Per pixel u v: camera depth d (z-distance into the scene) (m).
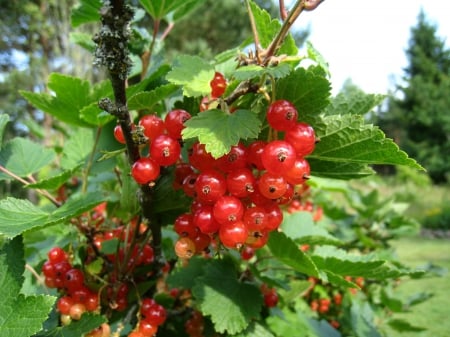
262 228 0.13
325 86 0.13
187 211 0.16
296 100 0.14
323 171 0.16
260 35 0.16
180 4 0.19
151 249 0.18
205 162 0.13
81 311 0.16
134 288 0.17
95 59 0.10
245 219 0.13
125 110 0.12
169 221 0.17
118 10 0.10
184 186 0.14
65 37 1.69
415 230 0.43
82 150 0.23
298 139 0.12
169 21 0.23
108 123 0.22
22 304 0.12
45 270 0.17
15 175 0.19
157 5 0.19
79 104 0.20
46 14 1.77
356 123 0.13
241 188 0.12
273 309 0.22
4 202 0.15
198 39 1.98
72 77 0.19
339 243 0.21
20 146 0.21
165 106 0.22
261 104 0.14
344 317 0.31
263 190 0.12
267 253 0.22
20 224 0.14
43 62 1.91
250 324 0.18
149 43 0.23
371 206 0.44
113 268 0.18
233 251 0.20
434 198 2.25
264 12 0.15
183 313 0.21
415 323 0.68
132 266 0.17
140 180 0.13
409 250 1.41
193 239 0.14
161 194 0.16
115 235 0.20
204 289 0.17
